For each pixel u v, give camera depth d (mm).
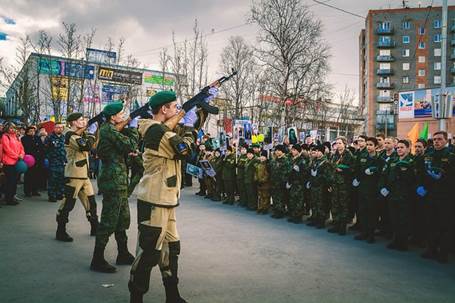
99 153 4918
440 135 6008
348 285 4523
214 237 6801
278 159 9234
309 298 4059
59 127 10438
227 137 16422
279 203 9086
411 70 73688
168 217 3643
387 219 7465
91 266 4824
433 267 5367
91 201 6480
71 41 22016
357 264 5430
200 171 6531
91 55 28812
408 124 29266
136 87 32469
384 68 74625
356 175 7266
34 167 11109
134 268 3525
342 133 51125
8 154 9375
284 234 7266
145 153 3660
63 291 4070
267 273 4883
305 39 24219
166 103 3793
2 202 9930
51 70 22797
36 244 5926
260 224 8188
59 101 22141
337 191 7570
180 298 3770
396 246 6414
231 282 4508
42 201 10320
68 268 4848
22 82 24656
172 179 3613
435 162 5941
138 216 3617
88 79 26328
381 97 74188
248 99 28344
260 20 23625
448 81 73000
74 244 6000
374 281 4699
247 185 10250
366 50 78000
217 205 10906
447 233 5699
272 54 23531
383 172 6730
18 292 4008
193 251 5844
